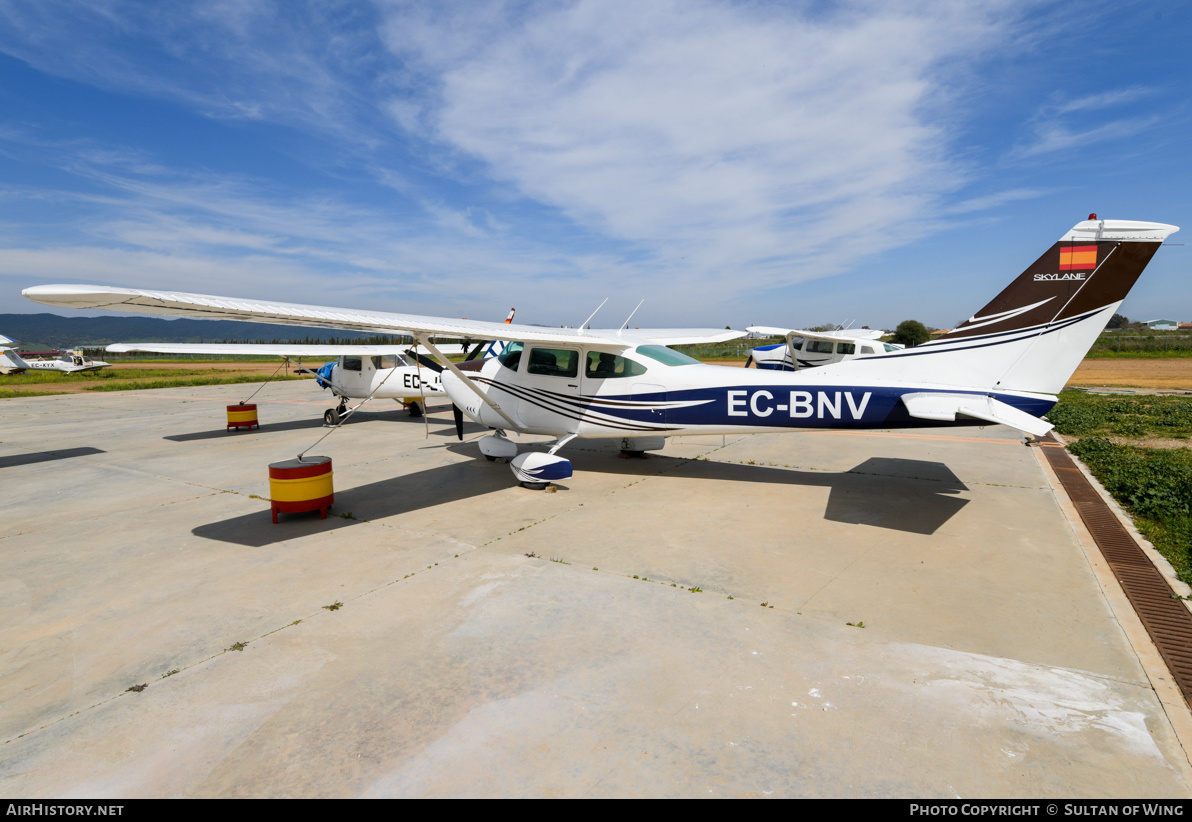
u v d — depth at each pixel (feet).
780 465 28.63
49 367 135.33
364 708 9.75
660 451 32.58
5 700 10.17
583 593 14.10
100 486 26.02
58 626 12.87
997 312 20.20
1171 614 12.81
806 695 9.95
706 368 24.07
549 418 26.48
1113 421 40.55
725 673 10.64
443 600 13.83
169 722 9.48
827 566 15.67
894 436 37.04
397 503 22.38
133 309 14.08
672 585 14.52
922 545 17.22
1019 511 20.53
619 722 9.29
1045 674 10.55
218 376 113.60
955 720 9.27
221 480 26.89
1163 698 9.82
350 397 46.44
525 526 19.35
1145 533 18.10
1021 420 18.13
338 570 15.76
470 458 30.83
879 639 11.82
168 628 12.67
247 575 15.55
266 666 11.09
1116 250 18.78
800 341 57.21
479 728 9.20
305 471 19.81
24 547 18.11
